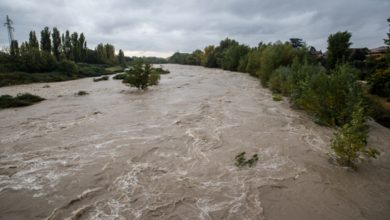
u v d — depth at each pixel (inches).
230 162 311.4
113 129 445.4
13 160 322.3
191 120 494.6
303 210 219.6
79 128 458.0
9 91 1069.1
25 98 756.0
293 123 485.7
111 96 844.0
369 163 314.5
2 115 587.5
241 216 211.3
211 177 274.7
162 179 269.7
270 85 894.4
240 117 519.5
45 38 2313.0
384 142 401.1
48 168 298.2
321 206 225.6
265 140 387.2
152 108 615.2
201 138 392.2
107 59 3134.8
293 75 754.2
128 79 959.6
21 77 1498.5
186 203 228.4
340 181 268.8
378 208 224.8
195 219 207.2
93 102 733.9
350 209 222.2
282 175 279.6
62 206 224.4
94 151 346.3
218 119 502.3
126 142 378.6
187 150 346.9
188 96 790.5
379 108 533.3
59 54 2425.0
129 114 555.5
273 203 229.1
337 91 471.5
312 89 521.7
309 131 438.9
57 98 837.2
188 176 276.5
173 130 432.5
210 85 1085.1
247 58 1859.0
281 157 326.3
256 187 254.7
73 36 2628.0
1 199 237.3
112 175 278.5
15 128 471.5
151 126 458.0
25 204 229.0
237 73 1811.0
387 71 690.2
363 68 1010.1
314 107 504.1
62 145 372.5
